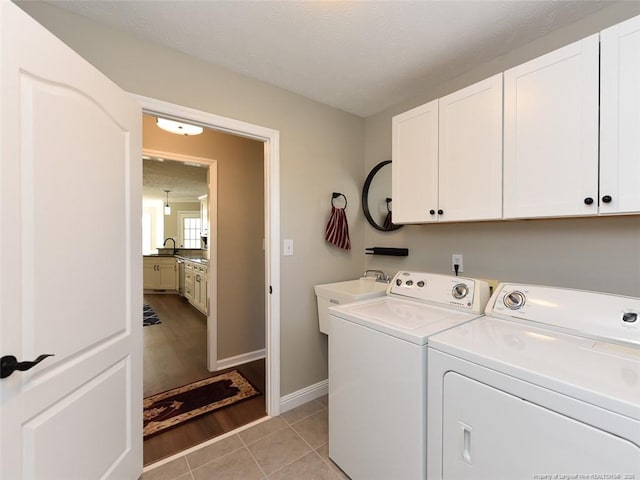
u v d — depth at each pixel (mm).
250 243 2996
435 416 1125
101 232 1207
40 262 930
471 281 1585
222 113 1805
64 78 1012
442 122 1635
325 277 2338
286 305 2119
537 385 860
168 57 1614
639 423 694
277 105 2049
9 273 830
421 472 1159
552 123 1227
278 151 2055
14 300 843
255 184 3014
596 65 1108
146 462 1623
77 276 1081
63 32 1340
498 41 1572
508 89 1361
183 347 3371
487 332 1216
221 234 2812
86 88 1112
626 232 1304
